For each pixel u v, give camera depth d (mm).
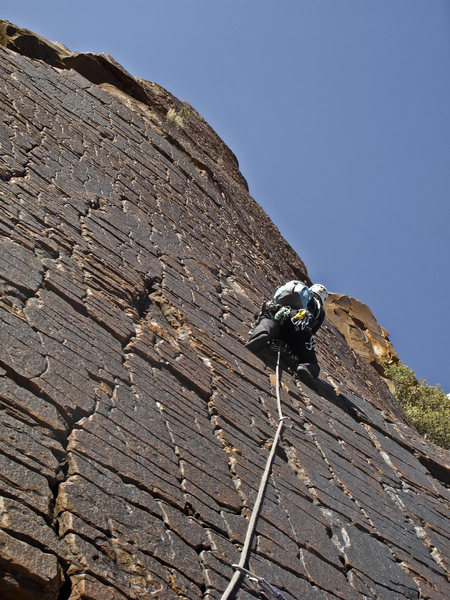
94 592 2928
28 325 4273
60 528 3141
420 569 6004
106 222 7008
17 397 3605
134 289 6184
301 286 7785
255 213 15695
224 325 7410
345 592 4715
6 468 3145
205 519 4047
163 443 4379
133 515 3551
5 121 7105
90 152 8367
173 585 3357
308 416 7117
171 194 9836
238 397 6039
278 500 5031
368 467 7320
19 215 5555
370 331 20375
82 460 3594
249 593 3814
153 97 14258
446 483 9289
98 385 4324
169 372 5410
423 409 18328
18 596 2729
